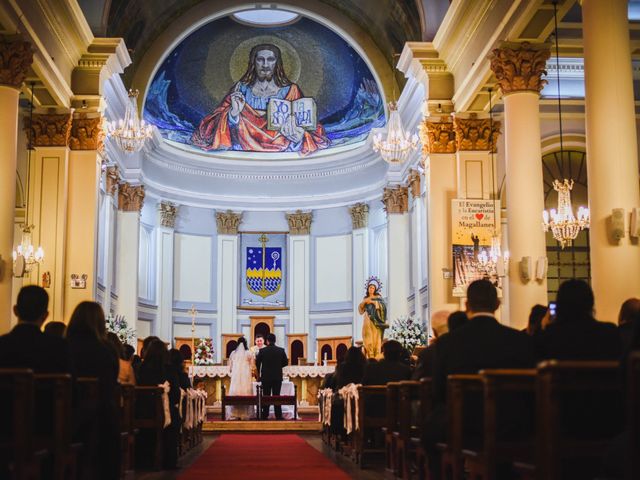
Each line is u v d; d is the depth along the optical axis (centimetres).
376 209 2900
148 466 1101
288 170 3020
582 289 575
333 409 1312
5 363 613
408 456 913
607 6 1131
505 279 1880
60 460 596
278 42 2916
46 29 1645
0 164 1430
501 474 613
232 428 1870
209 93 2947
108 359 716
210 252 3012
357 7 2473
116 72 1981
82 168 1880
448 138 1942
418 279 2473
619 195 1108
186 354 2911
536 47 1526
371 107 2853
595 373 477
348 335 2947
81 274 1842
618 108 1120
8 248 1420
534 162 1510
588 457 496
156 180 2839
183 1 2447
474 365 640
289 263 3045
